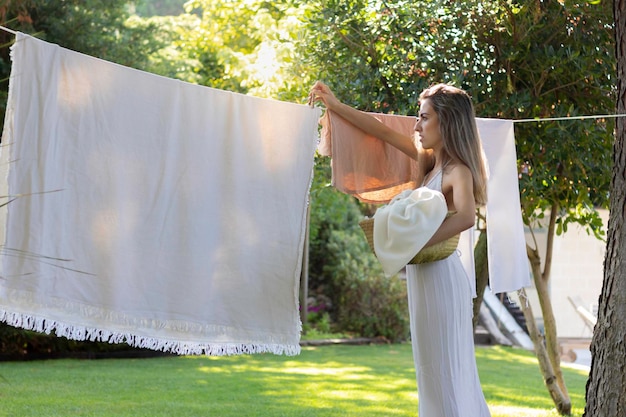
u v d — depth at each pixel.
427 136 3.19
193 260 2.92
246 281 3.02
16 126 2.54
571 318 13.33
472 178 3.12
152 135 2.83
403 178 3.64
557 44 5.12
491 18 4.96
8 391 6.50
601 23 4.98
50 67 2.61
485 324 12.83
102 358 9.47
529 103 4.89
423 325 3.13
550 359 6.24
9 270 2.52
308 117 3.14
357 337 12.16
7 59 8.37
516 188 3.85
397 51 5.12
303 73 5.88
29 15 8.55
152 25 10.34
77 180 2.68
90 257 2.70
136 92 2.80
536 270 6.12
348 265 12.56
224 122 3.00
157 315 2.84
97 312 2.71
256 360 9.53
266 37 8.77
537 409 6.48
